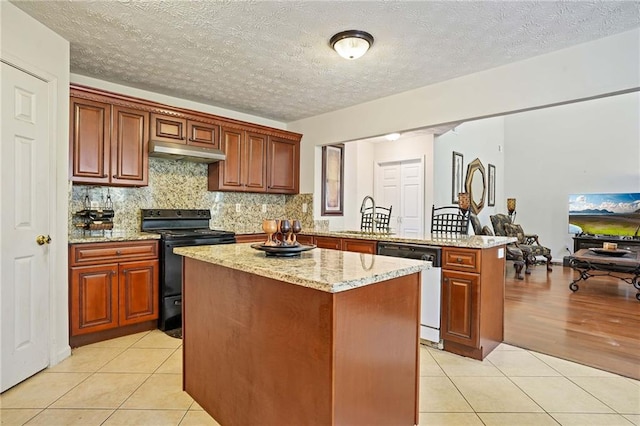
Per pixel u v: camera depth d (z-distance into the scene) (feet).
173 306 10.68
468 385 7.41
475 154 23.50
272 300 5.04
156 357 8.66
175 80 10.93
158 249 10.64
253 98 12.56
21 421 5.99
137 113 10.88
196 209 13.23
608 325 11.23
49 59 7.81
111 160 10.28
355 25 7.55
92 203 10.89
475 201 23.09
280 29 7.79
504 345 9.62
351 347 4.48
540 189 25.89
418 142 18.95
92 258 9.32
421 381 7.58
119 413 6.31
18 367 7.16
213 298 6.31
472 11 6.96
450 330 9.08
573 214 24.16
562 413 6.38
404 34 7.90
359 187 19.70
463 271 8.85
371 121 12.74
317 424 4.40
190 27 7.74
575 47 8.32
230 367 5.88
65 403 6.57
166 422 6.07
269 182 14.61
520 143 26.78
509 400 6.81
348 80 10.69
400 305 5.38
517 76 9.23
